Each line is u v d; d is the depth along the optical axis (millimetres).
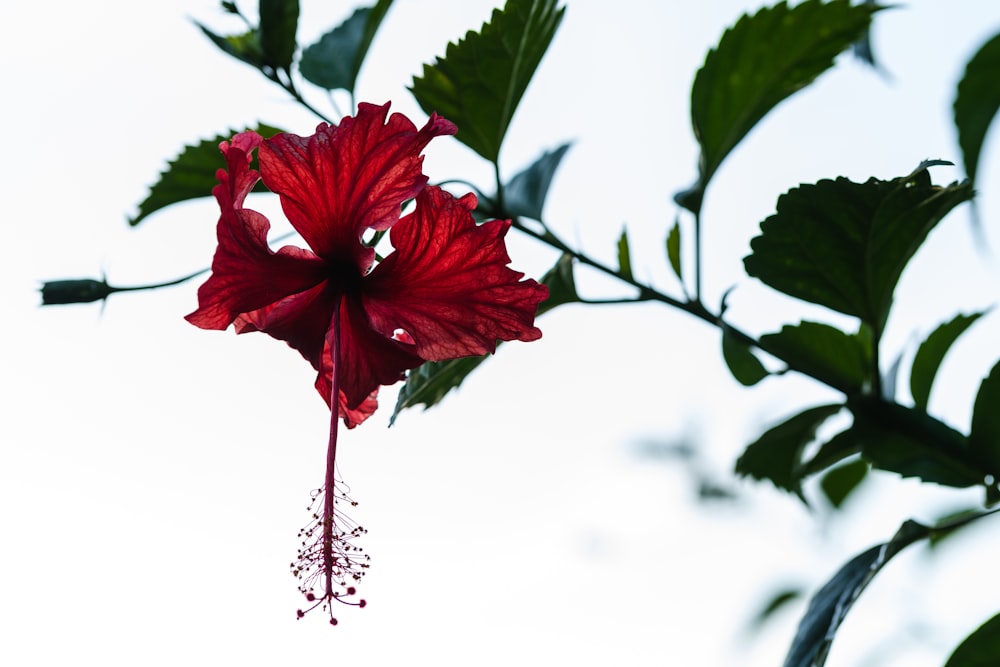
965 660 911
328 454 884
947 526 917
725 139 958
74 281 921
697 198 952
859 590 902
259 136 879
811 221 920
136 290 925
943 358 955
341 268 904
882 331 939
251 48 964
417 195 882
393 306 904
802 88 958
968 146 947
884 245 923
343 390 909
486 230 883
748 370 942
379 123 875
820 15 943
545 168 959
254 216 885
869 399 946
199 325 886
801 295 936
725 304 938
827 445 950
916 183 903
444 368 916
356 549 882
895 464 937
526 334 896
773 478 1000
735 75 952
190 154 976
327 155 879
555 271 942
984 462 929
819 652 896
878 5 941
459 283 894
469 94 939
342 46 975
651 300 945
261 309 905
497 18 928
